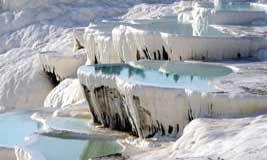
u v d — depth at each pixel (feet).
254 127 56.34
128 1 189.47
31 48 166.30
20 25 180.04
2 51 172.55
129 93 70.49
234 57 88.12
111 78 76.74
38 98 138.41
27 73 143.43
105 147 71.46
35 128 89.40
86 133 77.61
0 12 189.78
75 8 183.62
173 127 68.28
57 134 79.05
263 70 77.77
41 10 183.62
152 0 191.42
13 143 80.89
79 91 109.70
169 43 89.45
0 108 135.85
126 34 98.17
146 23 121.90
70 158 67.87
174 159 51.70
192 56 88.17
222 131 56.90
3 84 143.43
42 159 67.26
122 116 76.54
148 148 66.44
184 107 66.74
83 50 141.69
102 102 79.25
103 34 109.40
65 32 170.81
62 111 92.53
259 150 49.29
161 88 67.77
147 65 85.51
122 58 101.45
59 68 134.10
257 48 88.69
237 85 68.44
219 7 134.00
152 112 69.00
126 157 59.52
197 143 55.98
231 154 50.19
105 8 182.39
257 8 132.98
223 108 63.72
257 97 62.59
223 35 97.04
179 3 178.60
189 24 121.08
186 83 71.51
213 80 71.87
